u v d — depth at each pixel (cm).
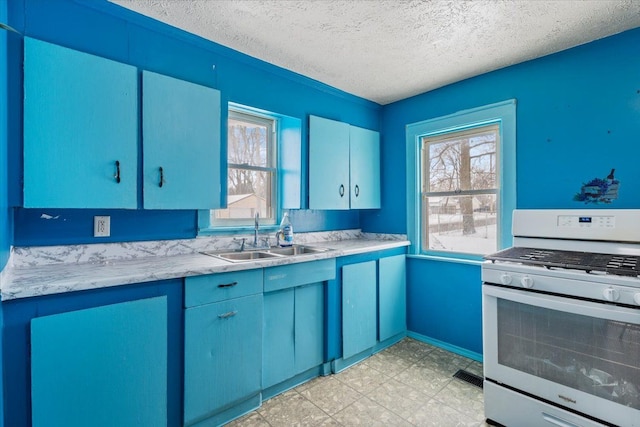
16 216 156
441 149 288
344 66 240
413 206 297
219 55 212
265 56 225
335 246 263
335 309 233
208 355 167
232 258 223
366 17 178
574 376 147
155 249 199
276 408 189
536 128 223
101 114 159
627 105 188
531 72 226
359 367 241
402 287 294
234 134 244
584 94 204
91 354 133
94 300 135
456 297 267
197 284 163
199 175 194
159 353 150
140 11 174
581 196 204
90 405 132
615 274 140
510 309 168
